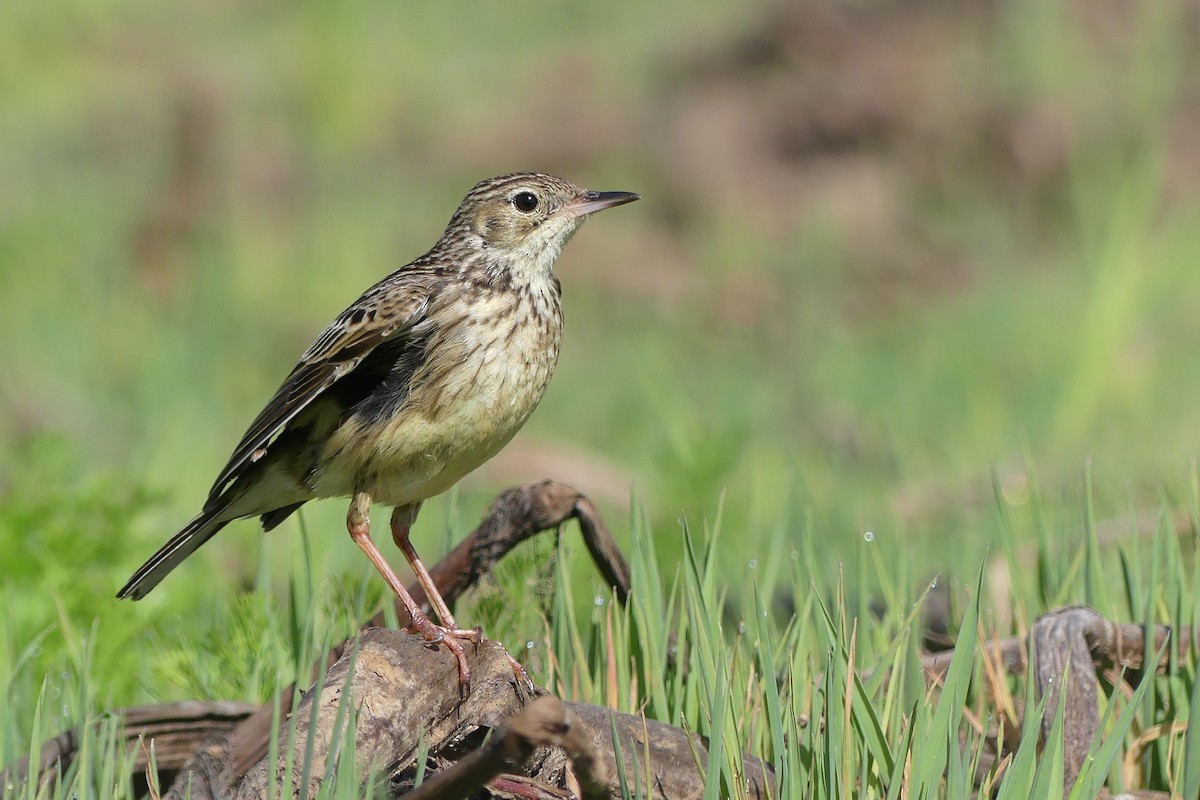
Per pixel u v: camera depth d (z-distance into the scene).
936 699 6.90
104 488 8.96
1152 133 22.09
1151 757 6.87
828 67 24.98
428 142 26.23
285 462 7.88
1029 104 23.34
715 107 24.92
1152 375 14.86
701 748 6.22
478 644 6.39
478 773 4.85
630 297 21.39
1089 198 21.11
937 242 22.17
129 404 16.06
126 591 7.72
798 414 15.27
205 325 19.81
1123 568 7.53
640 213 23.56
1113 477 11.54
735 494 10.61
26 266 21.50
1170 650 6.76
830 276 21.34
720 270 21.48
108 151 26.27
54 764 6.45
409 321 7.68
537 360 7.96
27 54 30.89
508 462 13.02
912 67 24.59
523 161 25.12
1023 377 15.99
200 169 23.80
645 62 27.75
